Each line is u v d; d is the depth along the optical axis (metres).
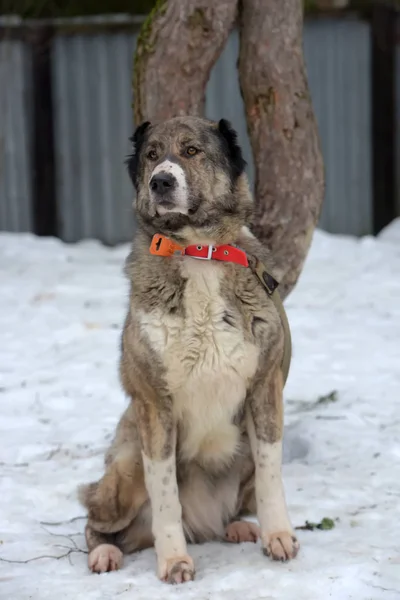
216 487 5.21
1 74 15.80
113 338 9.72
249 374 4.76
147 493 5.02
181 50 6.32
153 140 5.01
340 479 6.04
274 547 4.78
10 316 10.70
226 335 4.66
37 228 16.19
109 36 15.50
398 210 15.36
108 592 4.47
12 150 16.06
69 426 7.25
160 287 4.73
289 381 8.27
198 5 6.24
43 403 7.81
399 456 6.38
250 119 6.46
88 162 15.93
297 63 6.34
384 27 14.66
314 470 6.24
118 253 14.66
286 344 5.12
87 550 5.11
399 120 15.09
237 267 4.78
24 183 16.14
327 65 14.99
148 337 4.70
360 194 15.20
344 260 13.30
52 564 4.89
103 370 8.70
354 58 14.88
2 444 6.84
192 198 4.83
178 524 4.77
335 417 7.21
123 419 5.19
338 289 11.66
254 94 6.37
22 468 6.39
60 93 15.84
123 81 15.59
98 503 4.98
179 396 4.80
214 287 4.70
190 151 4.92
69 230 16.17
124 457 5.01
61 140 15.96
